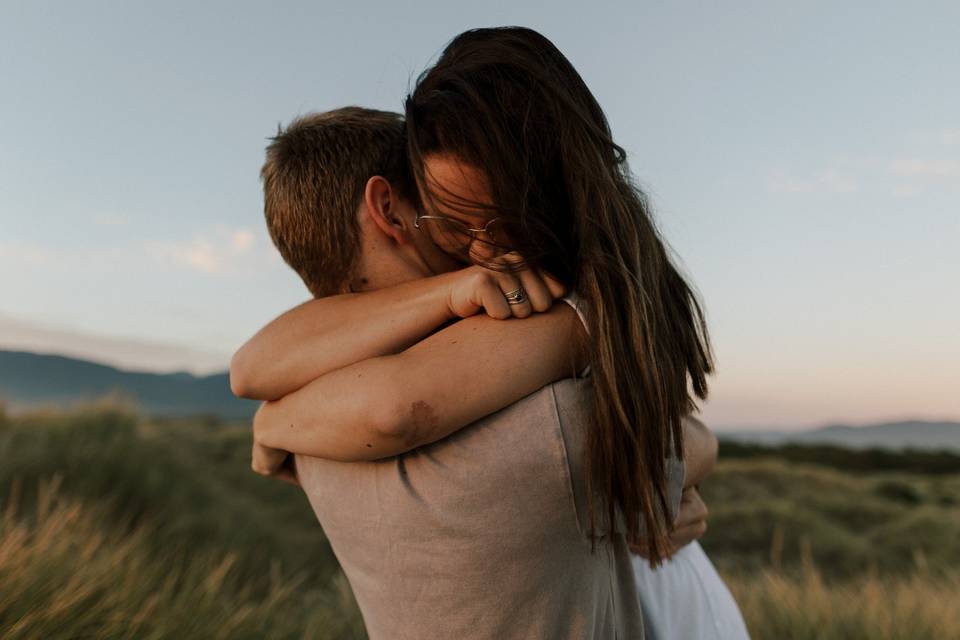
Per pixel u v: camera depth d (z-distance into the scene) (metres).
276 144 1.15
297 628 3.43
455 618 0.94
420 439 0.89
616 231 0.95
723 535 11.17
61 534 2.93
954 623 4.08
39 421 7.94
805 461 35.12
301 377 1.00
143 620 2.42
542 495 0.90
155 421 12.66
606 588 0.99
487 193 0.97
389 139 1.12
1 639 1.98
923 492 18.31
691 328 1.12
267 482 10.70
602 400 0.88
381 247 1.09
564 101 0.97
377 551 0.98
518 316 0.93
